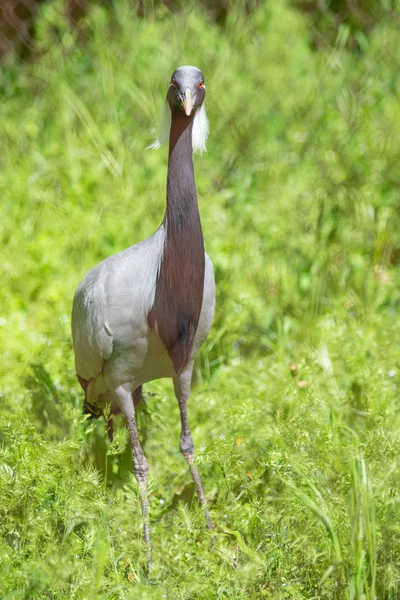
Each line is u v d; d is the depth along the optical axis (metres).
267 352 16.17
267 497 10.41
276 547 9.91
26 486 9.75
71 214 20.16
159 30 25.06
